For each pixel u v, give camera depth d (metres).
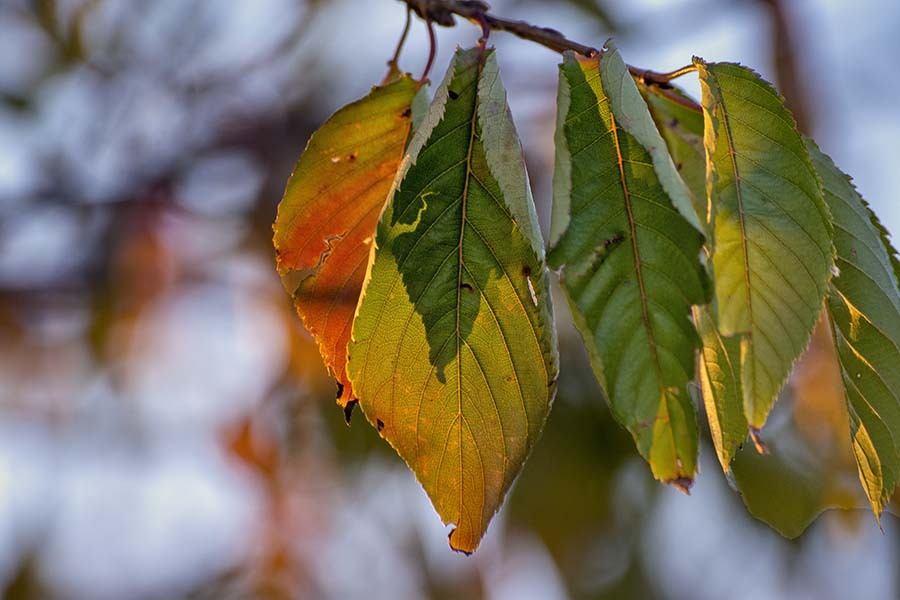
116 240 1.26
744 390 0.68
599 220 0.67
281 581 1.25
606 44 0.68
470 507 0.70
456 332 0.70
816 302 0.68
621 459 1.01
